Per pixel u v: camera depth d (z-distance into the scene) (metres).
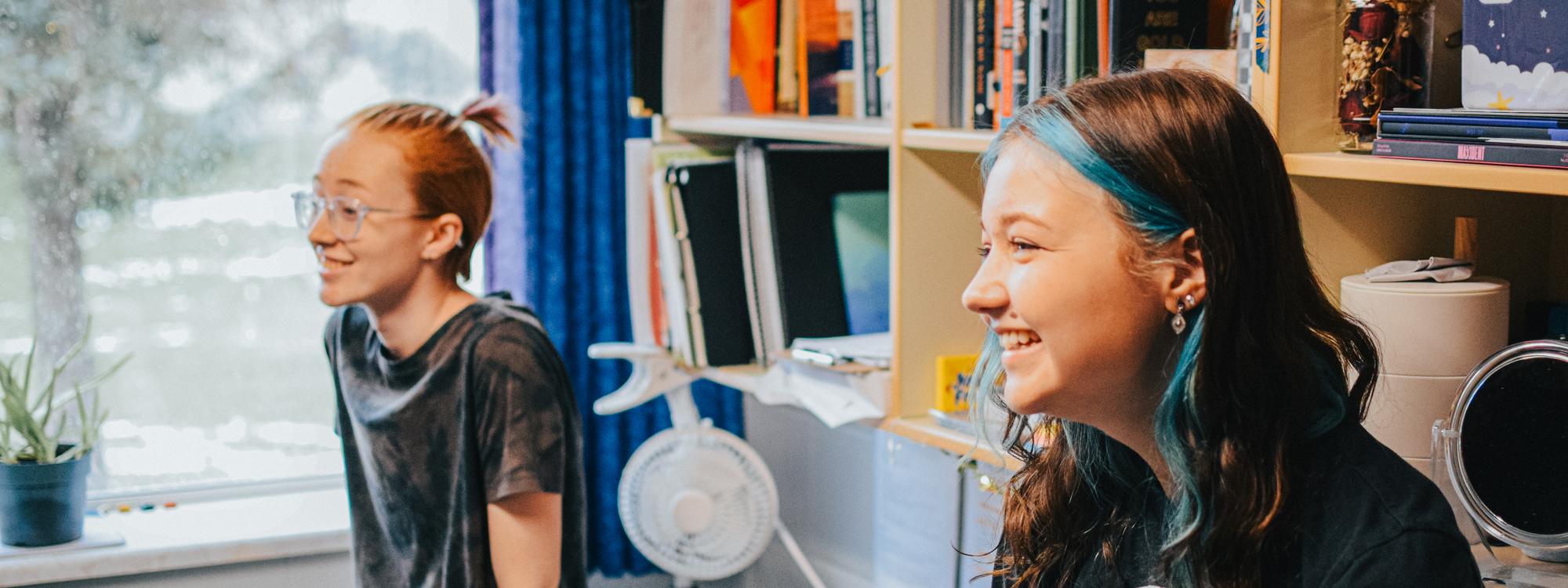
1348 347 0.71
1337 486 0.64
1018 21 1.30
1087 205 0.64
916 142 1.41
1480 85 0.89
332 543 2.10
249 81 2.19
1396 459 0.66
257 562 2.08
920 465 1.66
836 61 1.78
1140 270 0.64
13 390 1.92
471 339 1.25
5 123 2.08
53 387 1.96
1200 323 0.64
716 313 1.88
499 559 1.24
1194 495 0.66
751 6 1.89
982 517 1.48
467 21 2.28
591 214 2.25
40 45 2.07
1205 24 1.21
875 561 1.82
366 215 1.23
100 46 2.10
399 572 1.36
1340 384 0.67
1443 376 0.97
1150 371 0.67
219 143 2.19
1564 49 0.82
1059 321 0.65
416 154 1.25
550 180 2.18
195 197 2.19
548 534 1.24
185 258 2.21
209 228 2.21
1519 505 0.89
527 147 2.16
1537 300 1.16
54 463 1.93
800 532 2.10
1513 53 0.86
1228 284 0.63
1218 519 0.64
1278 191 0.66
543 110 2.17
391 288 1.26
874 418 1.52
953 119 1.44
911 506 1.70
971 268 1.52
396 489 1.29
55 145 2.11
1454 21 1.00
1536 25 0.84
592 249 2.26
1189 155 0.63
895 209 1.46
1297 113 1.01
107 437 2.20
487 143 2.17
